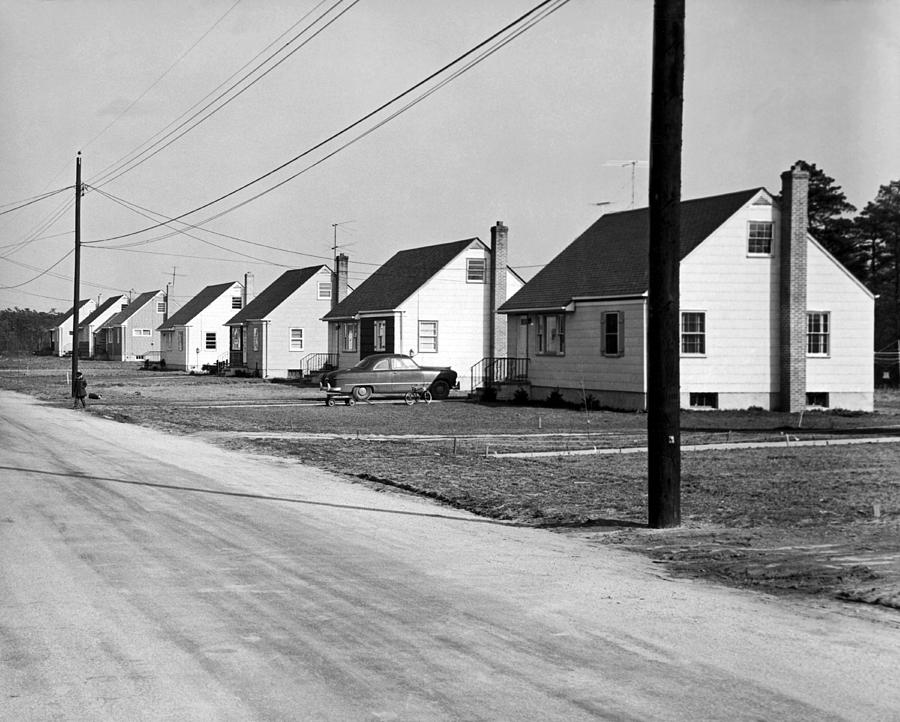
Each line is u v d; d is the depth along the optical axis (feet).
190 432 90.33
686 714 18.61
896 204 175.83
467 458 67.72
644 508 46.96
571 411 121.49
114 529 38.75
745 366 120.78
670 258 42.27
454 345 172.96
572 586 29.99
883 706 19.17
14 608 26.30
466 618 25.73
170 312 372.17
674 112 42.06
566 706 19.02
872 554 35.24
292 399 148.87
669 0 41.45
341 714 18.53
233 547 35.45
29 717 18.33
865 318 123.95
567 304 131.75
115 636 23.70
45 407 127.44
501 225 174.19
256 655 22.25
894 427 97.04
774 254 121.60
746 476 57.72
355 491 52.54
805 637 24.36
